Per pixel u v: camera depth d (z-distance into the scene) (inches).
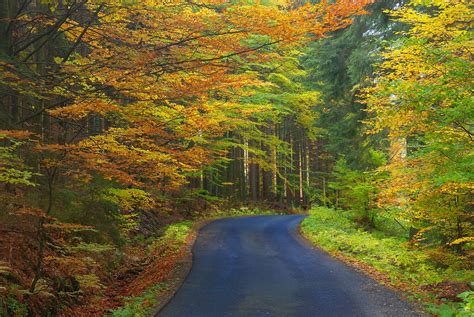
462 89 294.4
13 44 429.1
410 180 383.2
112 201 526.3
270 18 298.4
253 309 330.0
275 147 1181.1
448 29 349.4
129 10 342.3
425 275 416.5
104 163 362.3
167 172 426.3
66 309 335.9
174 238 722.8
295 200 1983.3
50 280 346.6
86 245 412.2
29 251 350.0
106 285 441.7
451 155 333.1
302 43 348.2
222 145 941.2
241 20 303.9
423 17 343.9
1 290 272.5
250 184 1801.2
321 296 365.4
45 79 389.7
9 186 395.9
